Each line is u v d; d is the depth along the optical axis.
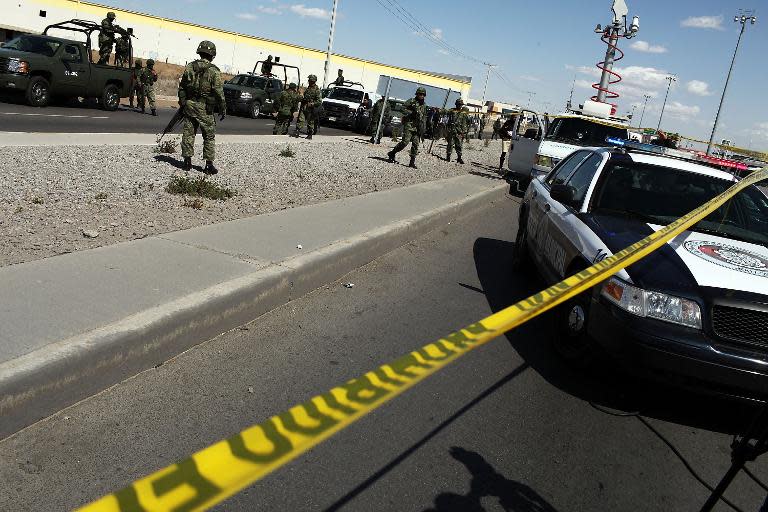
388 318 5.25
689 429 3.97
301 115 20.48
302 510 2.70
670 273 3.97
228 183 9.70
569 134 14.30
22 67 17.12
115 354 3.49
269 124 25.89
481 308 5.86
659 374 3.87
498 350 4.90
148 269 4.82
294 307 5.23
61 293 4.07
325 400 1.01
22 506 2.50
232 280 4.76
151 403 3.41
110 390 3.48
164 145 12.25
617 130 14.25
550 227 5.82
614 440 3.71
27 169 8.47
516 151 16.05
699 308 3.80
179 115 10.12
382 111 22.62
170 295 4.28
